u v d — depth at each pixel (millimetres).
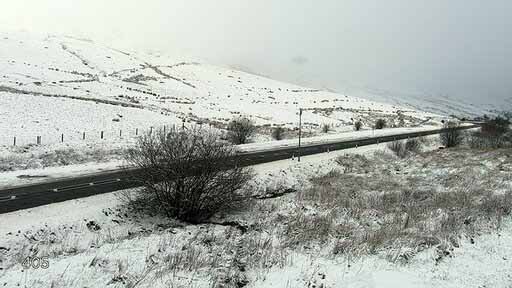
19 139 30859
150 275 8320
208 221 15922
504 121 63062
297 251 10914
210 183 15898
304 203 18281
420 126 75562
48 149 28984
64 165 25172
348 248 10992
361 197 19422
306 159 31016
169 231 12625
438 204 16625
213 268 9102
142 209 15914
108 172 22016
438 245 10859
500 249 10664
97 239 12141
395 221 14102
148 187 15602
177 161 15180
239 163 17500
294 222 14031
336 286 8297
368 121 76562
